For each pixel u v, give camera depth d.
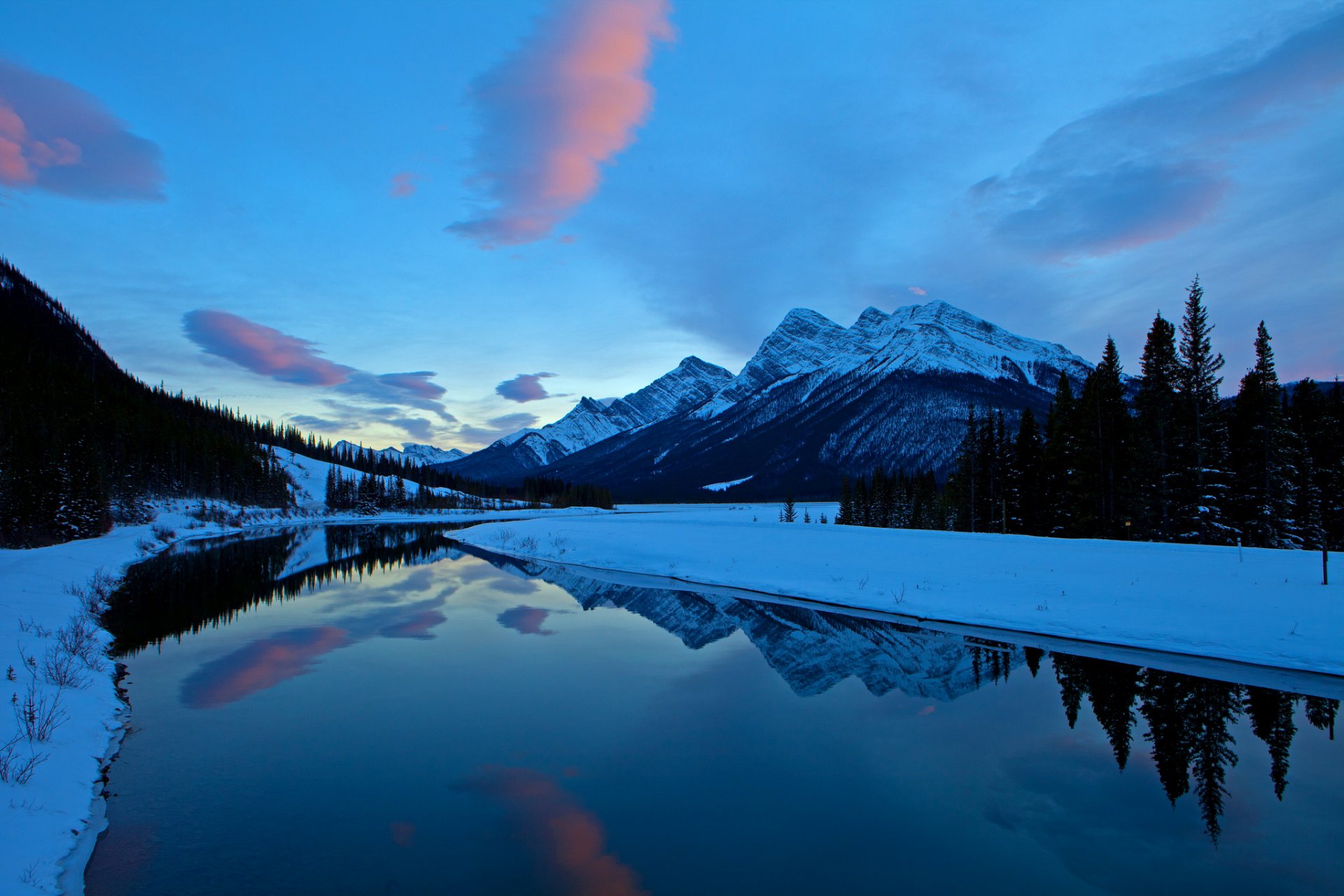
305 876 6.86
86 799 8.41
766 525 50.69
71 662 13.64
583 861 7.20
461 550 50.75
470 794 8.89
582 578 31.89
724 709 12.52
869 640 18.11
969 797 8.85
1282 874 6.93
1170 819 8.21
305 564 40.62
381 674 14.90
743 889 6.64
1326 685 13.55
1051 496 41.16
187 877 6.80
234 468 107.69
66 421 77.94
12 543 45.56
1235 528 31.77
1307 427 36.31
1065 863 7.19
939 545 30.69
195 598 26.42
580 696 13.34
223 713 12.24
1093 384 37.25
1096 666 15.22
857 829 7.98
